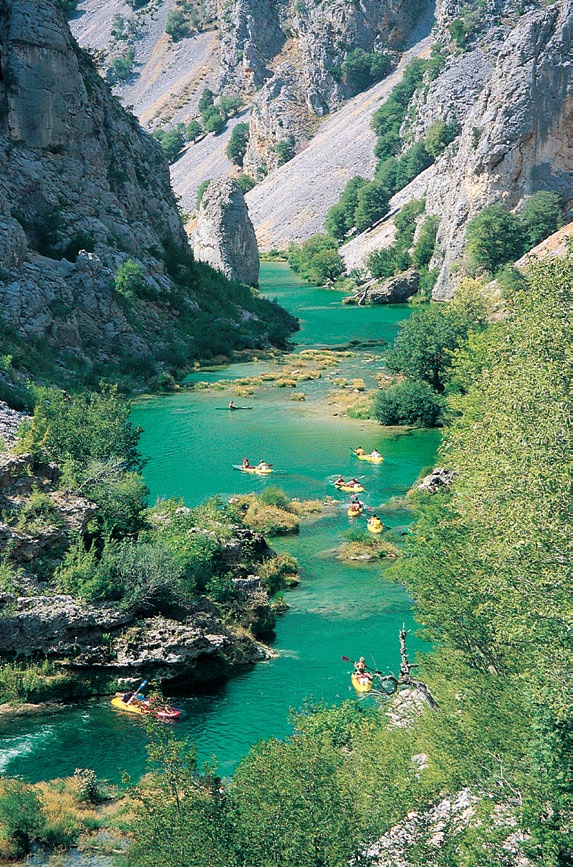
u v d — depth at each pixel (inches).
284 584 1871.3
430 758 951.6
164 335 4264.3
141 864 856.3
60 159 4443.9
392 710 1124.5
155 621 1525.6
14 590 1502.2
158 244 4864.7
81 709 1401.3
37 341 3595.0
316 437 3011.8
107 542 1628.9
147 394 3671.3
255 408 3415.4
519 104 5807.1
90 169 4581.7
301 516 2289.6
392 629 1674.5
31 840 1084.5
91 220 4431.6
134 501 1804.9
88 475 1820.9
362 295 6259.8
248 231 6102.4
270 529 2174.0
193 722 1364.4
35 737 1318.9
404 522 2244.1
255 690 1460.4
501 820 882.8
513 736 904.3
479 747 908.6
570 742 838.5
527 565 960.9
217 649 1510.8
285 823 827.4
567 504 969.5
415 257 6481.3
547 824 833.5
